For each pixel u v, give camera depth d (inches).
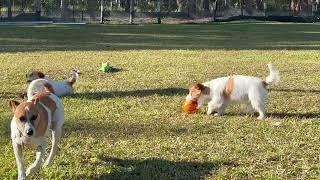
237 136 206.8
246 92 236.4
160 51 517.3
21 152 156.6
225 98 239.5
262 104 235.1
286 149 191.3
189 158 181.8
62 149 188.9
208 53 499.5
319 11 1638.8
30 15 1310.3
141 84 313.7
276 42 687.1
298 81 332.2
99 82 319.3
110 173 169.5
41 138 156.4
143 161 179.0
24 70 362.0
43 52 497.0
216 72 367.6
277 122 227.1
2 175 165.9
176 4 1619.1
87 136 205.5
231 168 174.1
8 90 290.7
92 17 1369.3
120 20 1369.3
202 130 215.5
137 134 209.5
